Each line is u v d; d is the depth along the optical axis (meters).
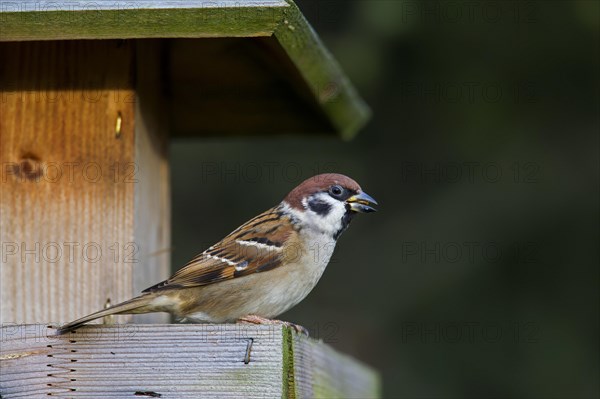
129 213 8.88
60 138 8.99
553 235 13.99
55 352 7.77
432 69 14.25
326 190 9.86
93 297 8.80
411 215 14.52
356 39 14.04
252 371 7.68
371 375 12.21
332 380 9.87
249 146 14.90
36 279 8.83
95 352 7.77
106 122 9.01
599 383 13.65
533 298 13.95
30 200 8.91
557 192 14.02
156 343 7.76
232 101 11.97
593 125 14.10
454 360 14.03
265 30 8.23
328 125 12.55
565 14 13.57
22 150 8.98
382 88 14.50
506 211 14.05
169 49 10.58
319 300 14.48
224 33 8.20
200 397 7.66
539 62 14.02
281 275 9.28
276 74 11.34
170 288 8.72
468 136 14.29
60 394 7.71
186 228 14.73
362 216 14.59
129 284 8.81
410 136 14.61
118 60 9.08
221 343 7.73
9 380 7.73
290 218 9.66
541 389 13.73
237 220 14.77
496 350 13.95
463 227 14.14
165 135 10.69
